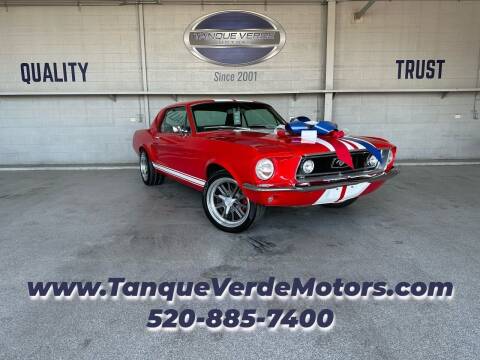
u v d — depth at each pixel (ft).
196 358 6.12
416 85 28.27
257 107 16.03
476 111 28.60
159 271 9.36
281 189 10.09
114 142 28.40
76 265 9.75
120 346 6.43
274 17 27.02
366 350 6.28
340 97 28.19
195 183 13.92
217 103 15.37
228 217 12.60
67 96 27.68
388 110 28.50
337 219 13.57
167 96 27.91
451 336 6.62
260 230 12.39
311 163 10.48
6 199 17.25
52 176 23.21
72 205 16.01
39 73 27.40
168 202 16.38
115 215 14.38
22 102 27.68
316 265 9.64
